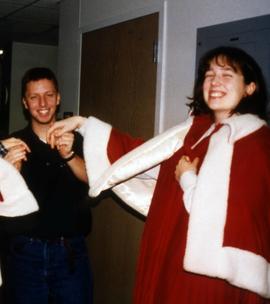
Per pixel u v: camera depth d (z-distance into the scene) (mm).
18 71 6148
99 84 2967
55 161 1947
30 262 1902
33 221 1897
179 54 2232
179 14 2234
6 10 4211
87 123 1815
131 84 2617
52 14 4270
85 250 2023
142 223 2490
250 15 1833
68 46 3430
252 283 1275
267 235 1314
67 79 3443
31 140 1968
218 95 1418
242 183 1306
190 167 1444
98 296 2895
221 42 1956
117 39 2764
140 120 2535
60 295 1938
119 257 2697
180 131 1630
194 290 1379
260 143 1338
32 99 1940
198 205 1336
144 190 1879
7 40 6145
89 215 2045
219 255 1295
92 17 3068
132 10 2607
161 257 1507
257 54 1779
